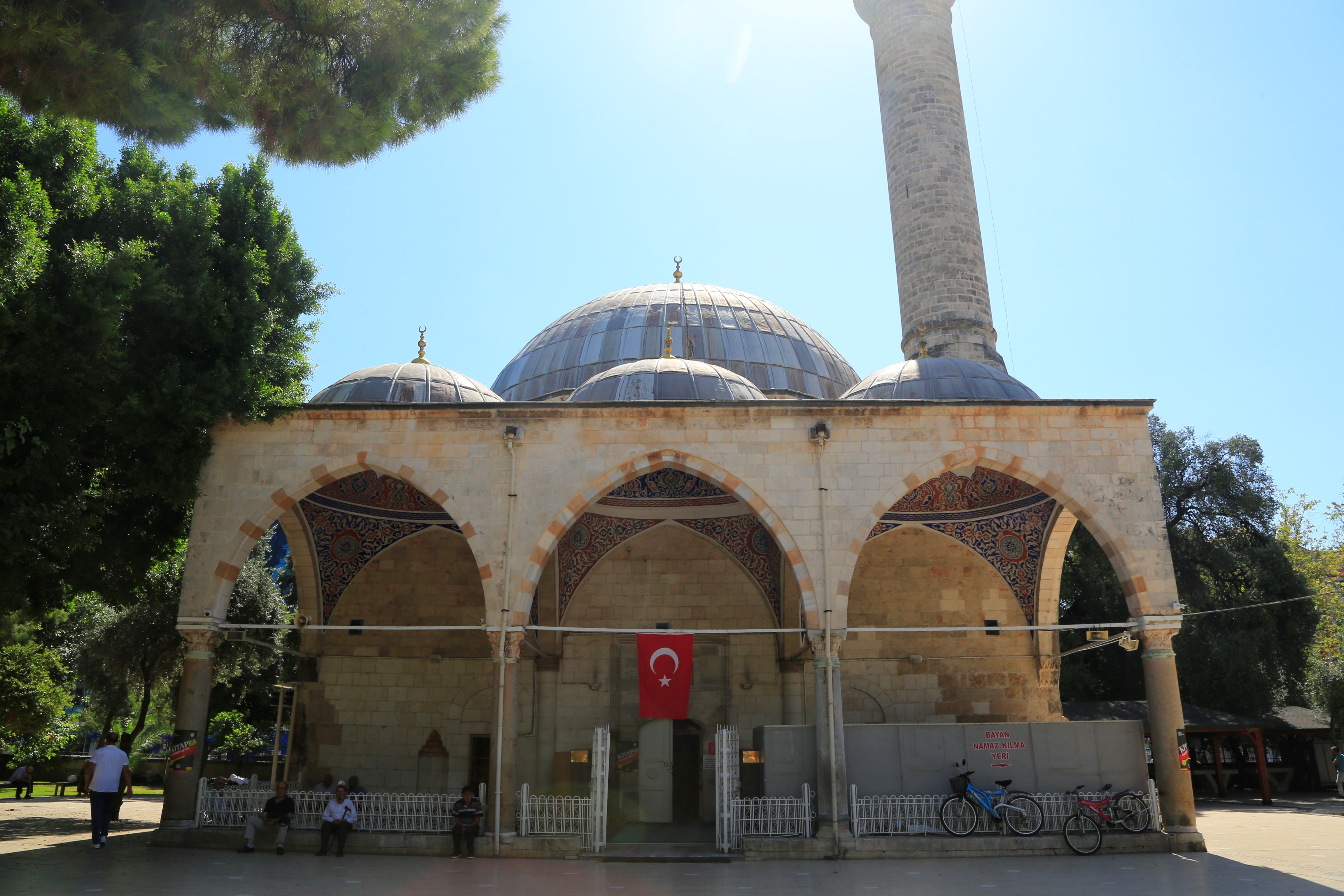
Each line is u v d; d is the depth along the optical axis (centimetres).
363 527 2236
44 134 1416
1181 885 1202
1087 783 1630
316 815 1633
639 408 1747
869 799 1582
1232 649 3306
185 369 1570
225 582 1709
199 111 1244
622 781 2172
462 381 2238
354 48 1272
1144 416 1762
